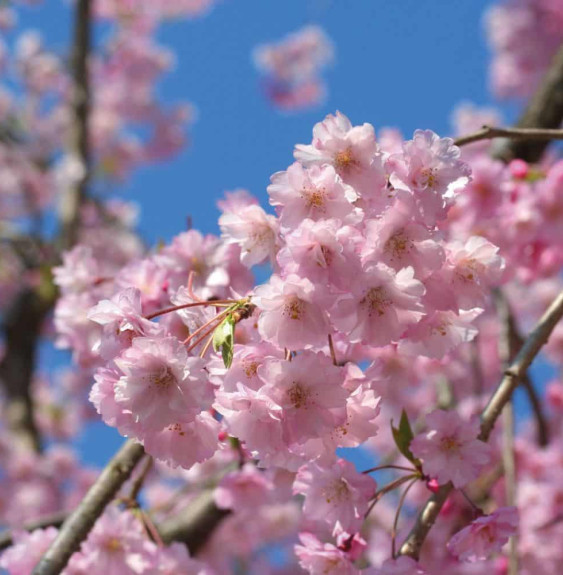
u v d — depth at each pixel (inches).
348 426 41.4
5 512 99.3
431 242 40.9
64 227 104.3
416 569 41.4
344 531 42.7
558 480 67.9
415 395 85.1
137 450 46.7
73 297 48.8
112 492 46.5
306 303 40.4
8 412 103.1
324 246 40.4
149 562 46.9
